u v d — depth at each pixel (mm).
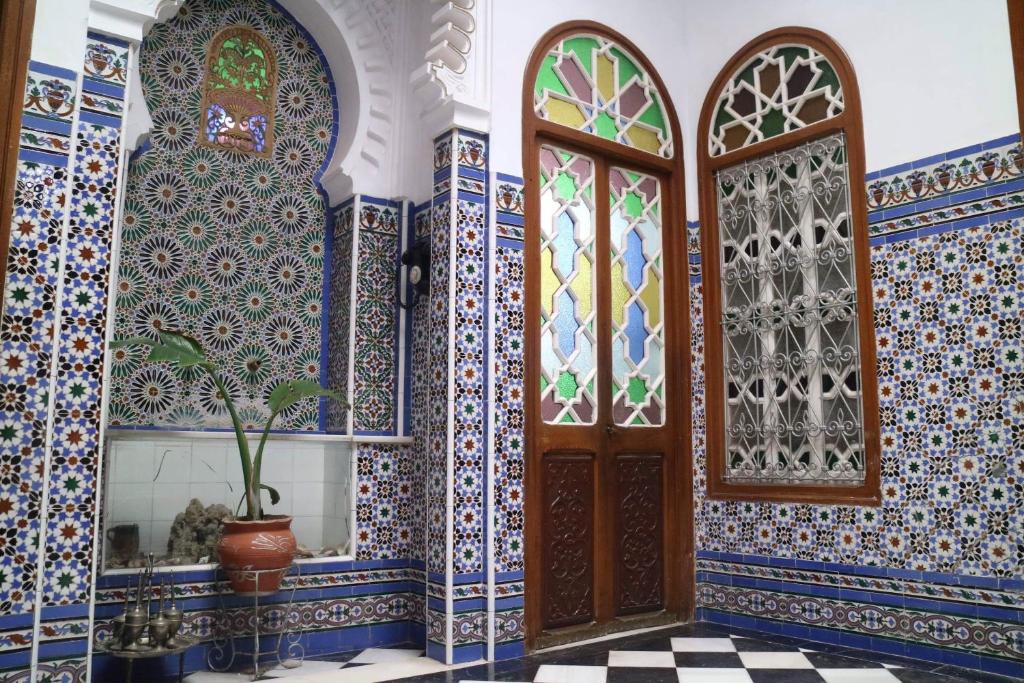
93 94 2916
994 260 3322
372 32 4062
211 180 3771
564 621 3762
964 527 3320
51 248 2744
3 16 2730
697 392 4336
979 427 3311
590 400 4023
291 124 4008
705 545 4227
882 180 3717
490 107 3754
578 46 4184
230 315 3775
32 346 2688
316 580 3615
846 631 3650
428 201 3930
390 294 3992
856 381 3758
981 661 3229
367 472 3799
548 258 3959
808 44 4066
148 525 3330
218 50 3834
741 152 4309
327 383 3990
